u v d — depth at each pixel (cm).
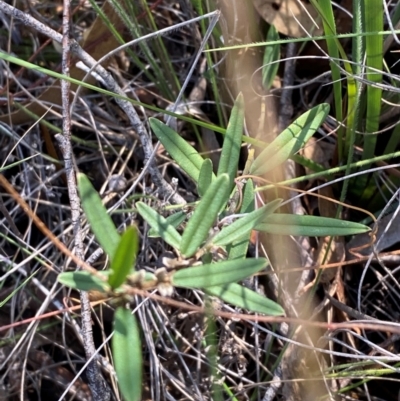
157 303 46
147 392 47
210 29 39
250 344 47
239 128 34
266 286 47
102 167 55
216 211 27
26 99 52
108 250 26
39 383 48
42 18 54
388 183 47
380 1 36
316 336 45
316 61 51
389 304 47
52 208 53
